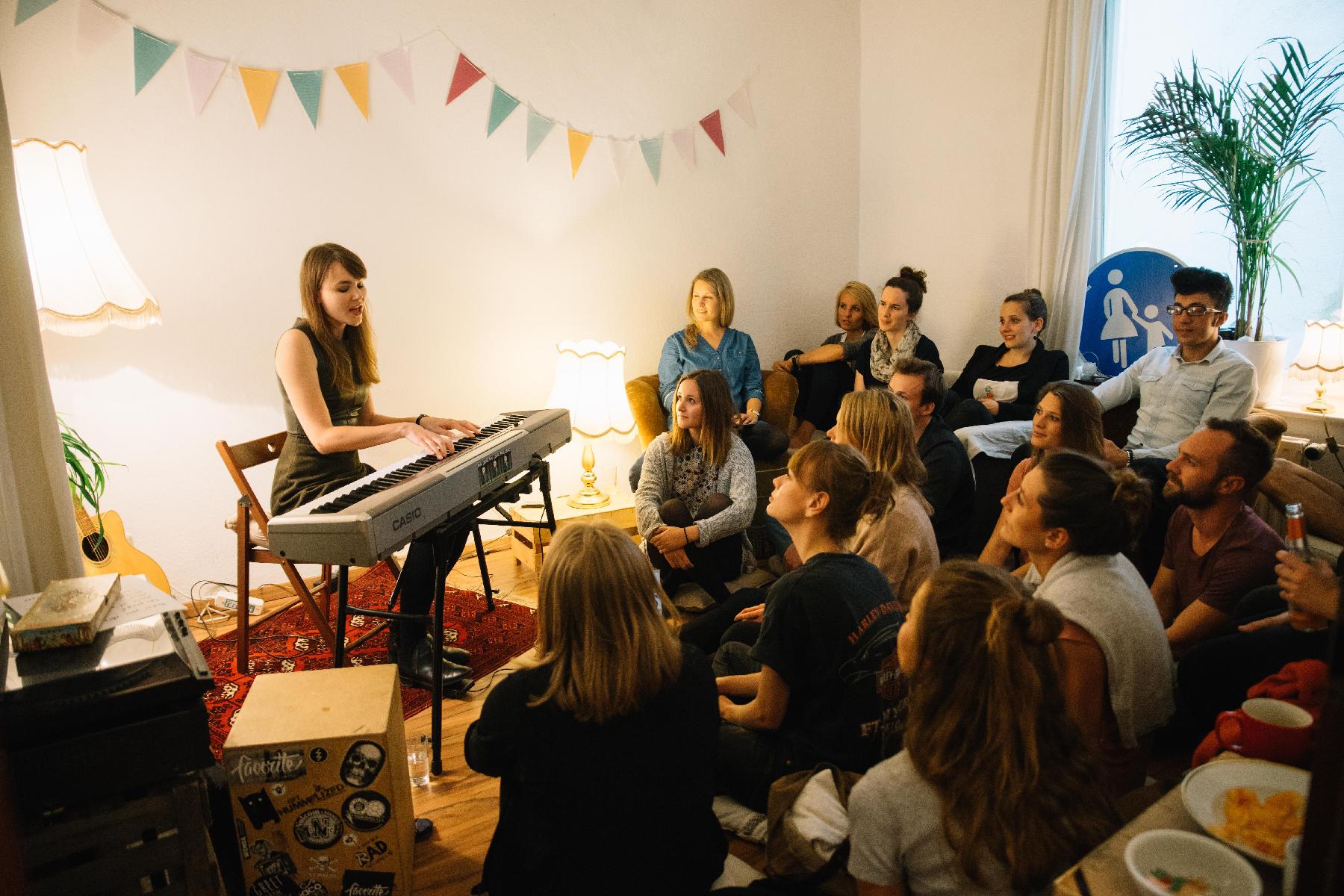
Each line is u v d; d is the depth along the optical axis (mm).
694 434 2830
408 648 2533
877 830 1079
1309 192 3357
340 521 1853
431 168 3469
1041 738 1025
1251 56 3455
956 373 4531
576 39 3762
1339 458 3043
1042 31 3975
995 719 1015
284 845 1588
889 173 4777
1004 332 3826
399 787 1652
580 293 3994
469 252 3627
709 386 2768
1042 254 4023
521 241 3766
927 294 4703
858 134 4883
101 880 1375
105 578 1599
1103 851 954
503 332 3781
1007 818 997
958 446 2551
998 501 3311
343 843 1605
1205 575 2012
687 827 1317
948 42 4355
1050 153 3904
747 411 3936
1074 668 1393
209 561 3148
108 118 2785
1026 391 3756
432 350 3596
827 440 1702
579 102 3822
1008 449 3326
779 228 4648
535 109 3693
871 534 1932
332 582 3014
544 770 1277
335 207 3264
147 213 2889
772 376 4184
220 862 1654
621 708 1254
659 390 4148
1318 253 3371
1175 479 1981
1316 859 641
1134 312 3777
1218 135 3344
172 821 1402
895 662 1587
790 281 4754
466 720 2371
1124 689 1400
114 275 2479
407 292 3496
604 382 3566
